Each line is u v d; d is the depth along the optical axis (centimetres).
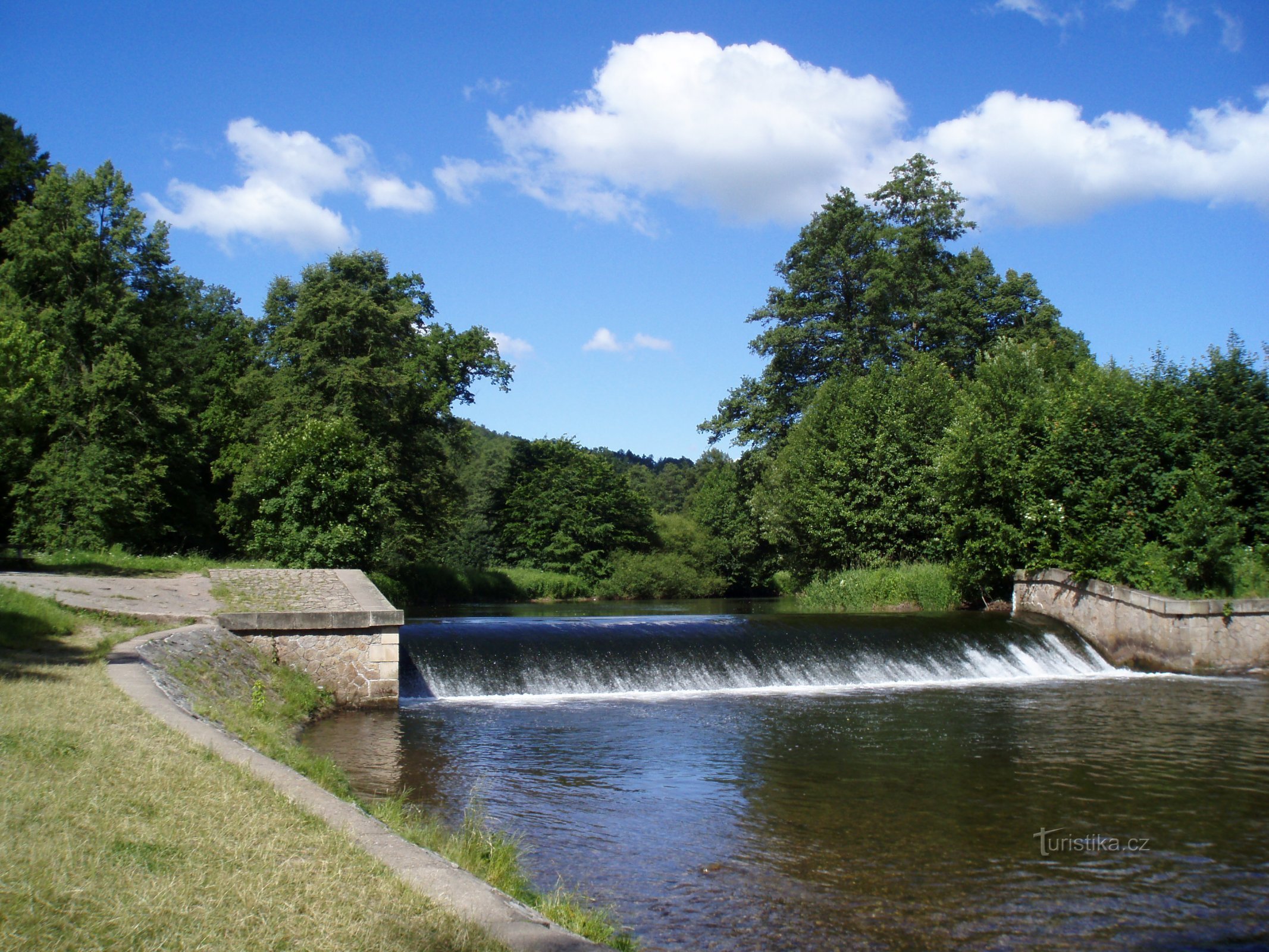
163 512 4369
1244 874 900
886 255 4547
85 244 3988
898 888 849
